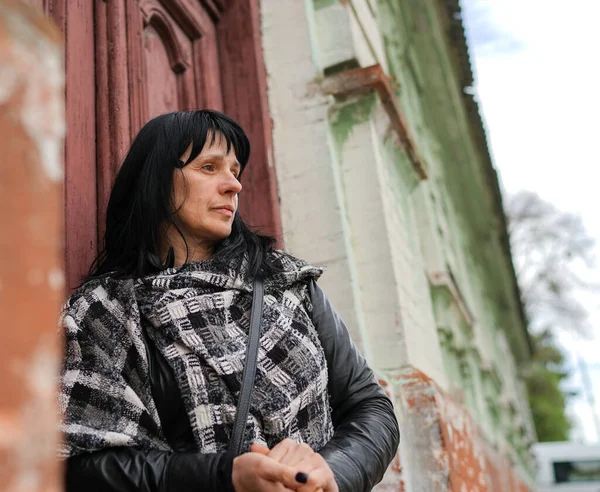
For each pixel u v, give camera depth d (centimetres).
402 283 253
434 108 668
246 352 123
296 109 267
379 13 446
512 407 877
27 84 46
